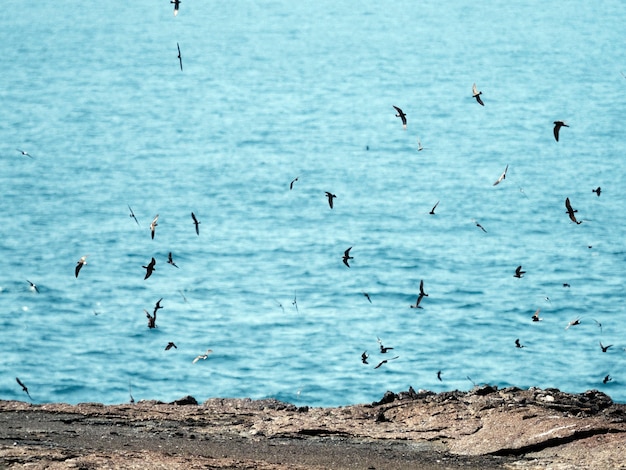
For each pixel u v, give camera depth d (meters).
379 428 45.75
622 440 41.38
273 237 187.50
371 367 113.06
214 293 148.75
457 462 41.09
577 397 48.59
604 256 168.75
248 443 43.44
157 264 165.88
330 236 187.50
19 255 168.62
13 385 108.00
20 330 127.31
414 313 137.12
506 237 184.38
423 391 50.62
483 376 110.12
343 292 149.38
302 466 39.69
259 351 119.62
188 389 107.56
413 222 198.38
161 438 43.75
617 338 123.56
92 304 140.88
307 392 106.06
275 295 148.12
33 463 37.47
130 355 118.06
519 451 41.97
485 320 132.88
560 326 129.50
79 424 45.84
